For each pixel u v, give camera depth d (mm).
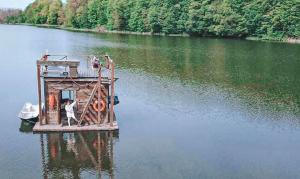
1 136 29859
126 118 35031
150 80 50781
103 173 24656
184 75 55312
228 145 29984
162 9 129500
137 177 24359
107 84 31094
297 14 110375
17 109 36812
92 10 150375
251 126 34375
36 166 25266
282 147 29969
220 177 24969
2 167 25016
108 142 29328
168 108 38562
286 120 36250
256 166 26672
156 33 133250
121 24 141000
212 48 90812
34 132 30281
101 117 31781
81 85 30969
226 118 36281
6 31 134500
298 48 93125
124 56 71625
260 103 41750
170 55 75875
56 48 81188
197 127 33594
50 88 30609
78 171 24797
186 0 127625
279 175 25562
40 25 176500
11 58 65562
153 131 32094
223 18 119000
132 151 28031
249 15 116062
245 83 51531
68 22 162125
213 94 44844
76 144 28594
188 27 124625
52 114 31109
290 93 46656
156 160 26844
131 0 139750
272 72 59906
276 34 113500
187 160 27109
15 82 47500
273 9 113750
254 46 97062
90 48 82812
